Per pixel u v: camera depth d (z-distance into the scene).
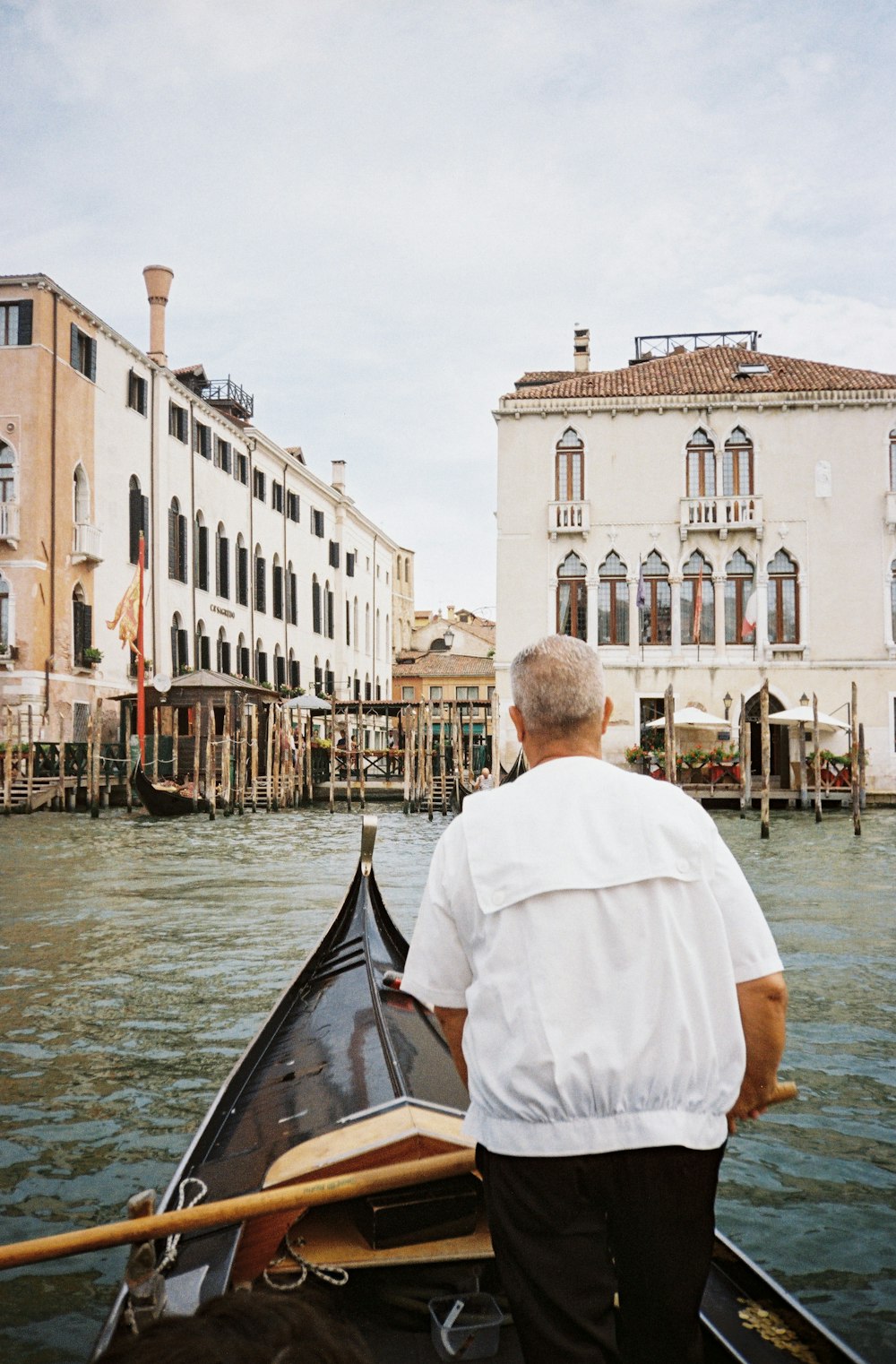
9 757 26.88
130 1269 2.60
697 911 2.06
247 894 13.98
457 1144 3.10
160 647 33.78
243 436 40.59
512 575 30.14
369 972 5.61
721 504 29.44
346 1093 3.95
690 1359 2.11
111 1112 5.80
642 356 36.19
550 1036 1.98
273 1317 1.02
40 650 28.48
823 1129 5.59
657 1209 1.99
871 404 29.27
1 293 28.42
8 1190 4.86
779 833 22.98
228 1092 4.50
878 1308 3.91
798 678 29.48
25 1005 8.02
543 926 2.03
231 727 31.91
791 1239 4.45
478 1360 2.79
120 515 32.34
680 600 29.84
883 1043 7.04
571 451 30.20
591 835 2.08
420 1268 3.11
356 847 20.62
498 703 30.05
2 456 28.50
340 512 51.09
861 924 11.60
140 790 28.08
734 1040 2.06
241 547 40.78
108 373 31.67
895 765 29.30
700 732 29.72
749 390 29.61
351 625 52.81
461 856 2.14
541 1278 1.99
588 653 2.31
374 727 54.19
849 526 29.41
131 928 11.31
